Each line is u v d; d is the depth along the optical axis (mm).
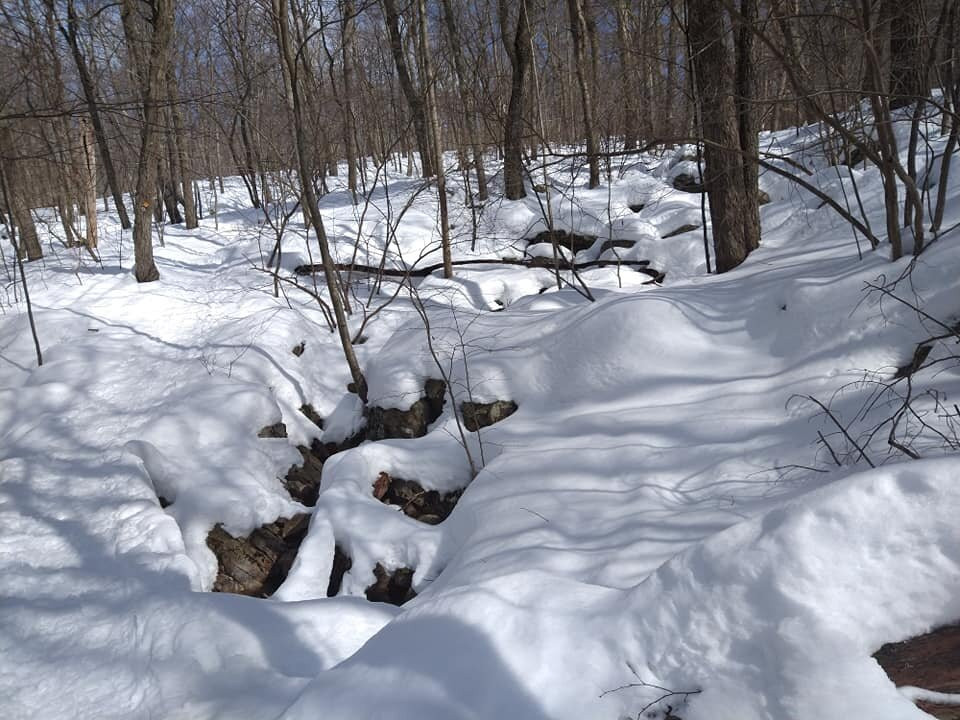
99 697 3924
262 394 7840
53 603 4992
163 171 16266
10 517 6184
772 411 5117
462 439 6297
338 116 16516
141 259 11359
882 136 5172
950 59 5398
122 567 5492
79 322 9648
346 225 13805
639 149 6066
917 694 2189
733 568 2602
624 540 4082
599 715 2562
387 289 11344
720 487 4531
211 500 6496
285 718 2920
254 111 15188
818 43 6168
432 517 6309
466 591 3197
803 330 5566
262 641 4031
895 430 4312
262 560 6281
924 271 5191
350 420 8156
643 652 2652
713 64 7477
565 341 6660
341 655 3975
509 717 2594
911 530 2463
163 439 7164
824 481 4145
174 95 15109
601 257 12203
